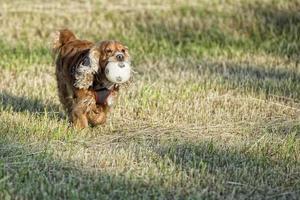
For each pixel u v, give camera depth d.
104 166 10.73
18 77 16.75
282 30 21.31
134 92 15.18
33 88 15.66
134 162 10.97
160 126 13.16
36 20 21.89
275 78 16.86
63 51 12.81
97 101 12.23
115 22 22.06
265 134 12.41
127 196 9.51
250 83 16.31
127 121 13.41
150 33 21.41
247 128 13.05
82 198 9.41
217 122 13.51
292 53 19.56
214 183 10.16
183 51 19.84
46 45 19.84
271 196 9.80
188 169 10.66
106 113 12.64
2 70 17.42
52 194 9.53
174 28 21.75
